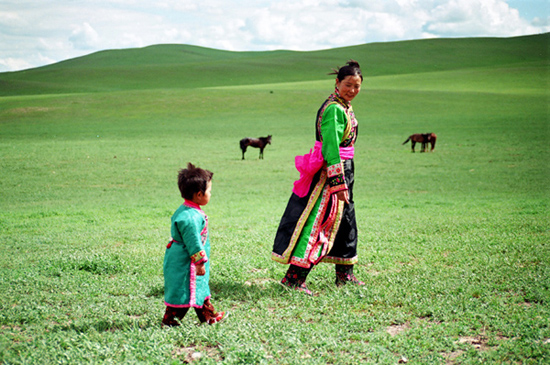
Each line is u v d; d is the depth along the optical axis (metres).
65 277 5.80
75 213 14.07
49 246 8.55
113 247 8.20
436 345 3.54
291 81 92.56
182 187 4.01
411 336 3.74
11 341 3.56
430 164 26.55
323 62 114.25
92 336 3.71
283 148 33.81
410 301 4.57
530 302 4.57
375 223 10.42
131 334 3.75
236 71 103.44
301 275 5.14
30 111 51.12
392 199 16.59
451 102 53.72
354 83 5.02
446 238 8.00
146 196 18.89
